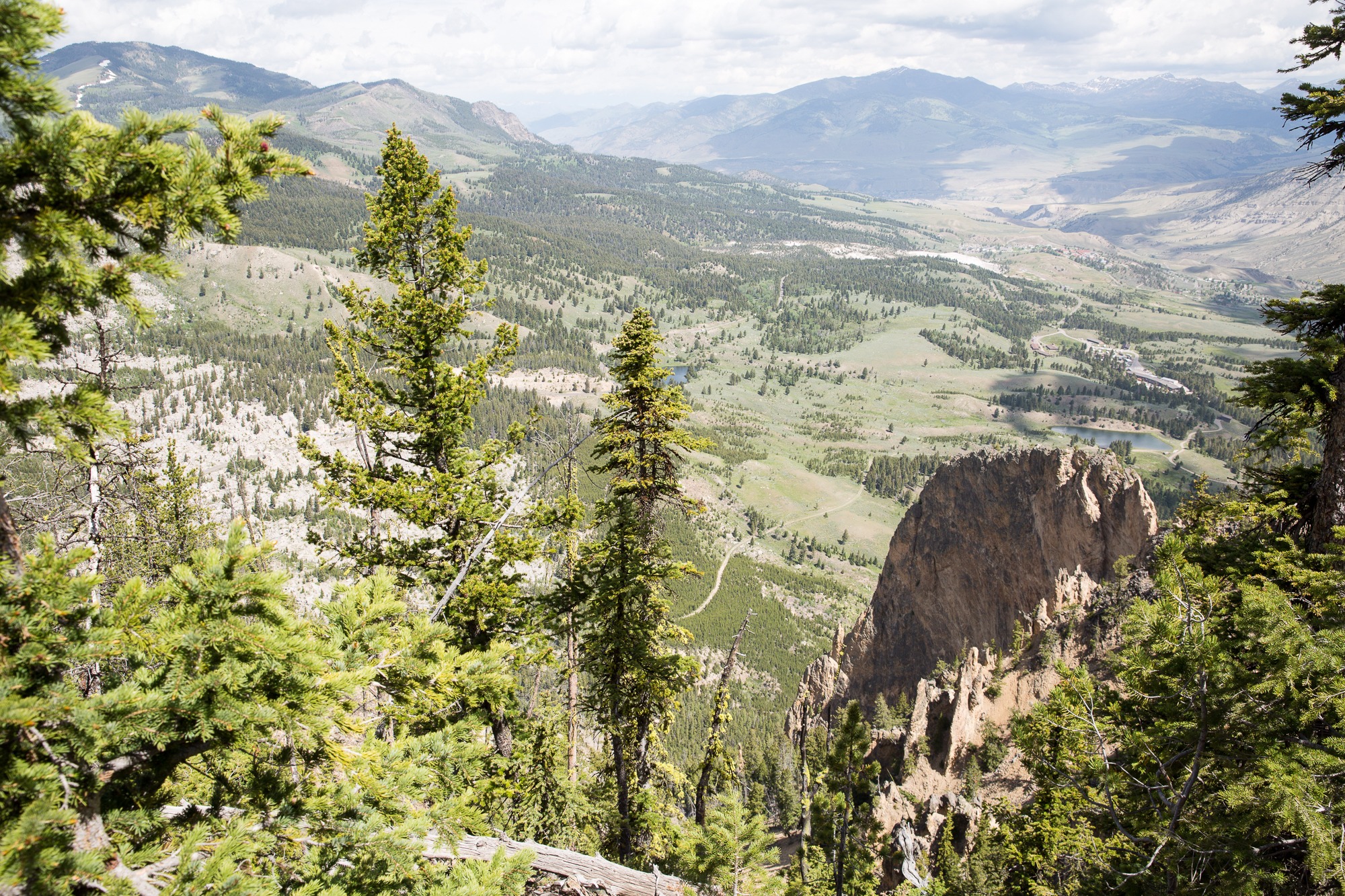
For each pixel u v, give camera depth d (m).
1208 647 13.38
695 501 28.09
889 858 43.22
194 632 6.96
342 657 8.80
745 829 23.36
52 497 18.11
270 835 8.34
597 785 31.53
